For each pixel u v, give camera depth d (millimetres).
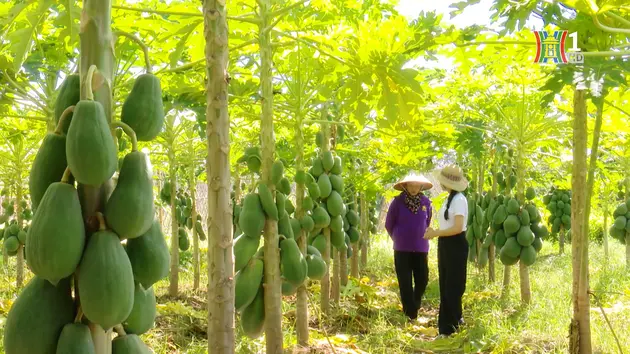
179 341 6590
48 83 5988
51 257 1692
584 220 5066
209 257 2797
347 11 5750
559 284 9719
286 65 6387
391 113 4094
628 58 3682
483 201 10727
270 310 4434
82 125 1739
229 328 2781
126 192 1828
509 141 8414
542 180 12727
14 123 8086
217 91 2750
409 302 7844
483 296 8930
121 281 1765
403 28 3881
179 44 4160
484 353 6098
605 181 12891
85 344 1785
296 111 5848
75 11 3305
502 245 8562
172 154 9312
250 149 4801
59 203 1730
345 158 9586
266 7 4398
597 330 6387
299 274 4473
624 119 6598
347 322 7398
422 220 7867
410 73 3828
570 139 8609
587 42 4164
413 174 7945
